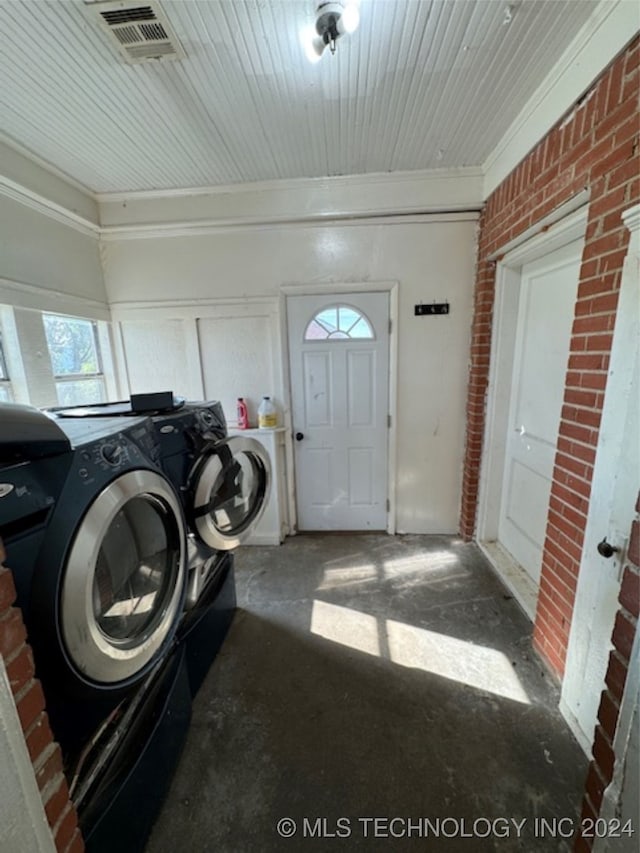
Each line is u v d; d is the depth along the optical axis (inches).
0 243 71.0
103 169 83.9
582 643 51.1
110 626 37.4
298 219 95.6
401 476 110.2
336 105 64.9
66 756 31.4
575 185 56.0
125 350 106.9
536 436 83.3
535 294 82.6
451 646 69.1
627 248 44.8
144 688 44.8
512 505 95.5
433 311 99.4
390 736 53.0
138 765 39.8
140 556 42.4
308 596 84.8
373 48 52.6
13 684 23.7
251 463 75.4
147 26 47.6
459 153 82.7
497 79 59.5
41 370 80.7
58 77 56.1
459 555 100.3
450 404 104.9
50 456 29.8
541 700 57.8
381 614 78.2
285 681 62.6
